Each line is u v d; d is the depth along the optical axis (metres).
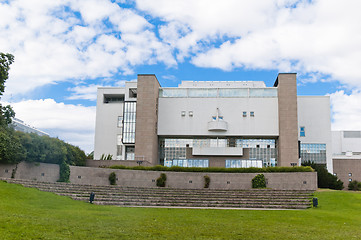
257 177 39.56
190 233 15.91
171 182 40.66
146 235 14.93
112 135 69.50
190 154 62.59
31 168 35.69
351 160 68.50
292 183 38.62
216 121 60.22
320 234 16.92
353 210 26.36
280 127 58.47
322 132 66.31
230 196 32.62
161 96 63.25
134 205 28.16
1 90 36.81
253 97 61.59
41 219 16.77
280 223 20.14
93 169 39.88
